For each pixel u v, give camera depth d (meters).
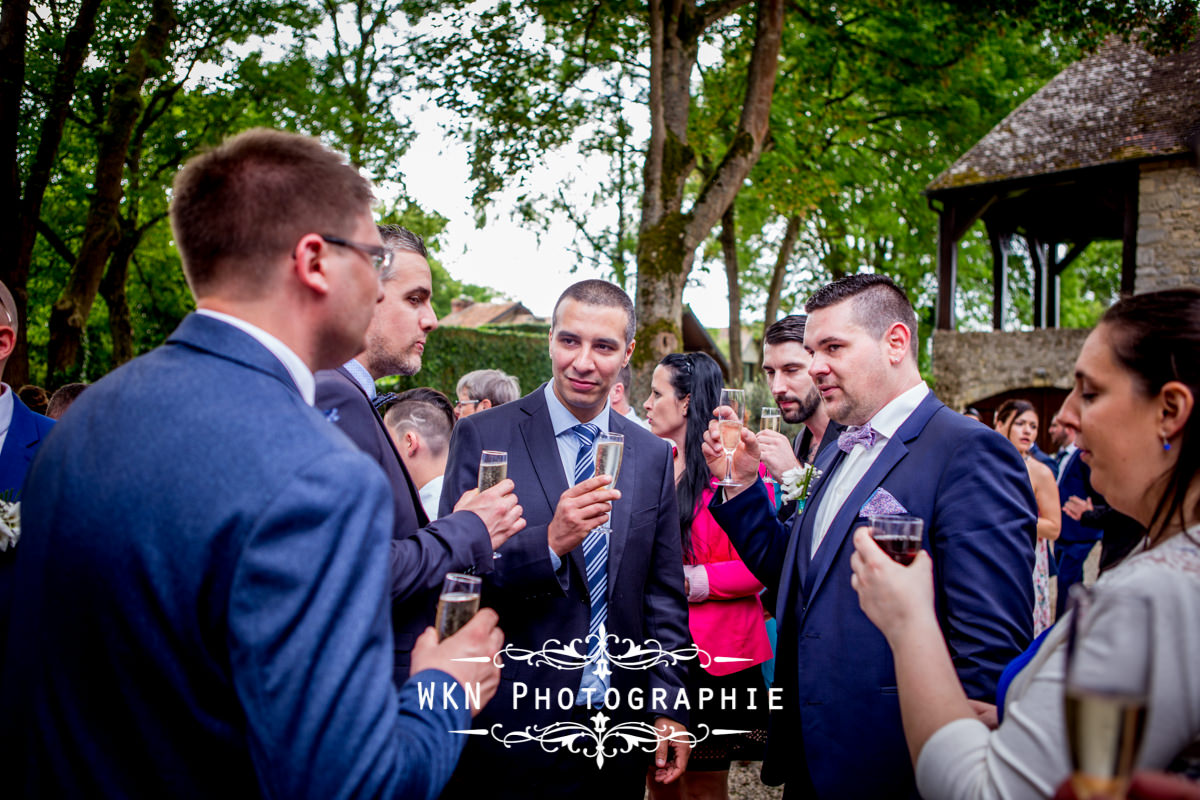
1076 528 5.88
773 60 12.20
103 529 1.06
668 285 11.36
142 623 1.04
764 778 2.30
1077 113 16.89
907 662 1.30
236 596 1.01
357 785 1.00
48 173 11.16
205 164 1.26
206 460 1.06
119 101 11.90
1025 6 12.58
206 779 1.06
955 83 16.48
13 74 10.29
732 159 11.84
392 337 2.23
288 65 12.47
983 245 23.80
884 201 19.72
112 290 15.38
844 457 2.30
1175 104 15.63
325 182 1.26
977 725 1.21
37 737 1.08
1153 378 1.18
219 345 1.19
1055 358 16.58
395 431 3.38
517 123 13.63
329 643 1.01
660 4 11.75
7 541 1.86
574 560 2.32
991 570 1.83
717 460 2.61
